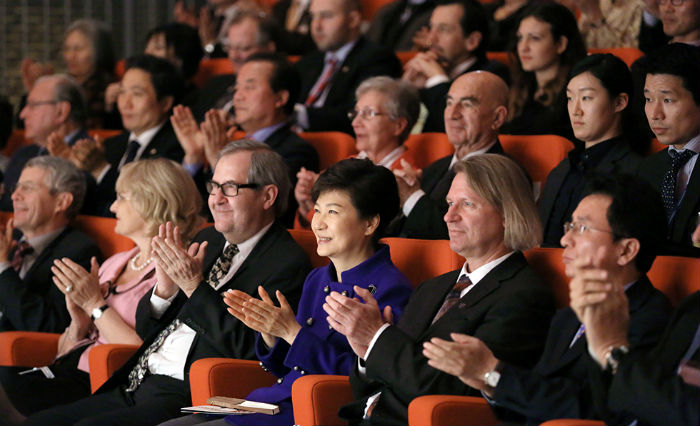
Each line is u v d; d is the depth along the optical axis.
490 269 8.79
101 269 12.35
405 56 18.48
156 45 19.17
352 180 9.63
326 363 9.28
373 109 13.45
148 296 11.09
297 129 15.97
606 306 6.92
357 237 9.67
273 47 18.53
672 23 13.50
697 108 10.30
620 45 16.16
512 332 8.25
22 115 17.11
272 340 9.73
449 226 8.84
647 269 7.75
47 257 12.96
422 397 7.98
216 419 9.79
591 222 7.66
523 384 7.48
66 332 12.02
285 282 10.50
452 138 12.58
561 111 13.33
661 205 7.71
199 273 10.48
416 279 10.25
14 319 12.49
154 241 10.51
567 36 14.09
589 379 7.26
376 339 8.49
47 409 10.87
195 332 10.71
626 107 11.46
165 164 11.81
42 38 23.19
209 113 14.20
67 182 13.23
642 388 6.79
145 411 10.23
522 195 8.74
